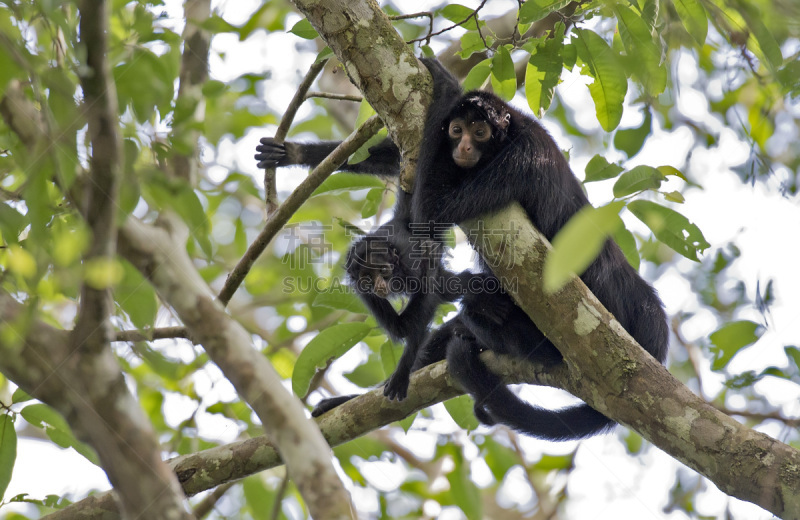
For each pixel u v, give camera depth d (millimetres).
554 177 10250
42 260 6211
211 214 15086
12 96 6043
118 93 6379
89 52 5199
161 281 6156
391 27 8961
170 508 5695
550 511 14891
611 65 8703
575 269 3855
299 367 10969
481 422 10938
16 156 6359
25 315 5812
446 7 9680
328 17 8609
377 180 12094
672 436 7426
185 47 9594
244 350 6016
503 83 9938
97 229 5473
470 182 9539
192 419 12109
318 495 5410
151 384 13797
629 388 7664
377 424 10258
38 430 14609
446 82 9586
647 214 9508
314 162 12234
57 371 5734
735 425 7215
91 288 5621
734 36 7840
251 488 11898
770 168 10594
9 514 10703
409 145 9109
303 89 11297
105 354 5785
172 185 6320
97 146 5316
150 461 5758
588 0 9078
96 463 8734
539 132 10703
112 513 8859
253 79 15211
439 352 11719
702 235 9523
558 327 7969
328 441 10211
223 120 12930
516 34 10055
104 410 5730
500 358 10359
